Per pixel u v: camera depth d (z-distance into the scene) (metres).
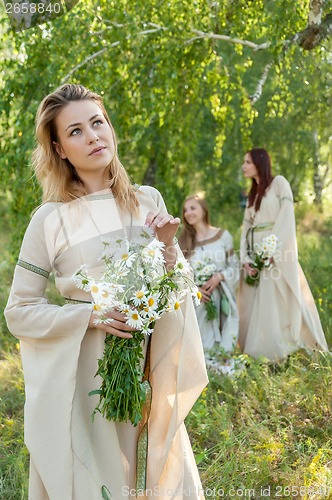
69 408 2.50
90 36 6.20
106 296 2.42
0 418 4.30
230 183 12.64
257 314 5.91
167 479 2.59
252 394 4.55
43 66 6.41
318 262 8.50
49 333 2.52
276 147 11.07
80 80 6.32
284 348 5.72
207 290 5.92
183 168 8.33
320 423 4.19
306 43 5.84
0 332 6.06
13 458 3.66
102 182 2.67
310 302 5.88
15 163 6.50
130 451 2.61
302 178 11.72
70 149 2.59
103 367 2.50
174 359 2.68
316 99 7.51
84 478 2.48
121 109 6.70
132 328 2.46
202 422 4.15
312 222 12.47
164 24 6.22
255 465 3.56
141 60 6.42
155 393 2.68
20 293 2.60
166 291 2.51
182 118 7.23
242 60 7.51
